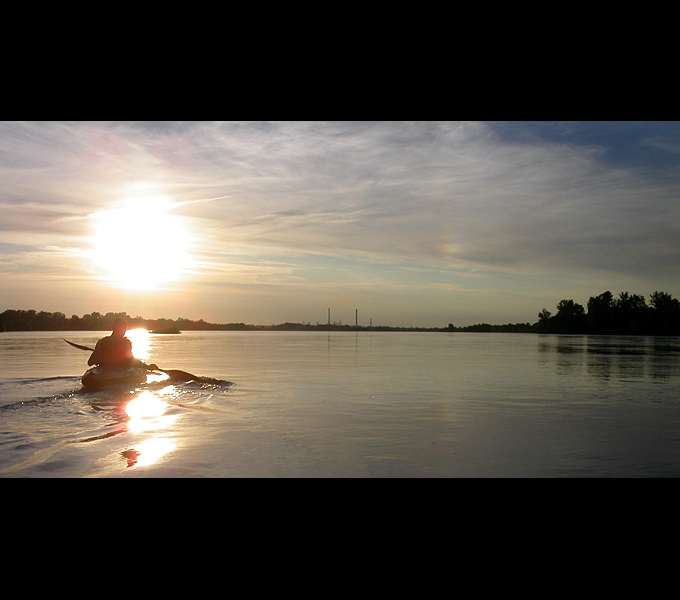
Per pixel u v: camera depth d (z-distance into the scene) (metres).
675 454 5.01
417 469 4.46
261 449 5.05
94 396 8.43
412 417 6.80
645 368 14.76
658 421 6.63
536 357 19.72
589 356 20.45
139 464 4.48
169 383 10.07
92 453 4.81
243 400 8.21
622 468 4.54
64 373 11.88
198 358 17.86
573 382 11.15
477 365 15.70
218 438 5.49
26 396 8.34
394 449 5.11
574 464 4.64
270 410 7.29
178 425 6.16
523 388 10.05
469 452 5.03
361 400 8.30
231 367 14.45
